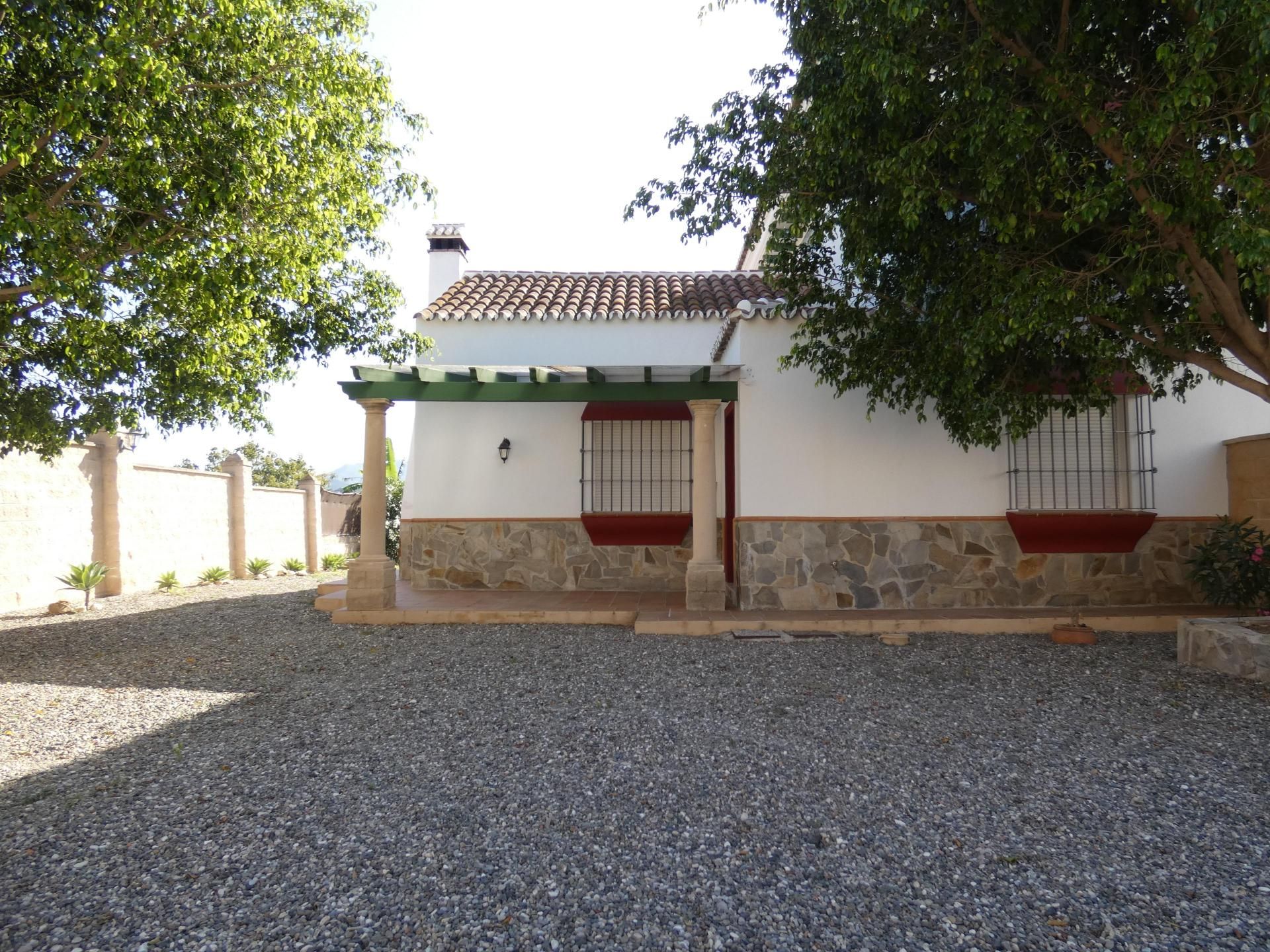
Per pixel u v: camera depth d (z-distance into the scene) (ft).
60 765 14.92
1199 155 16.93
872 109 19.49
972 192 20.33
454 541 36.47
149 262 19.34
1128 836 11.55
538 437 36.63
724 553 35.53
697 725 16.98
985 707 18.10
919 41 18.28
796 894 9.98
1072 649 23.90
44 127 18.25
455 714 18.04
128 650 26.18
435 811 12.59
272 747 15.84
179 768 14.70
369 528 30.91
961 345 21.21
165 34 18.17
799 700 18.80
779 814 12.42
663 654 23.81
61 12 16.96
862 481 29.81
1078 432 29.81
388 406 31.65
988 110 17.56
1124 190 18.03
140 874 10.55
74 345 21.29
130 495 43.01
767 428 29.91
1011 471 29.48
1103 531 28.84
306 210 21.95
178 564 47.21
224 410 26.55
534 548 36.37
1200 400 29.60
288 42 20.98
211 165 19.61
